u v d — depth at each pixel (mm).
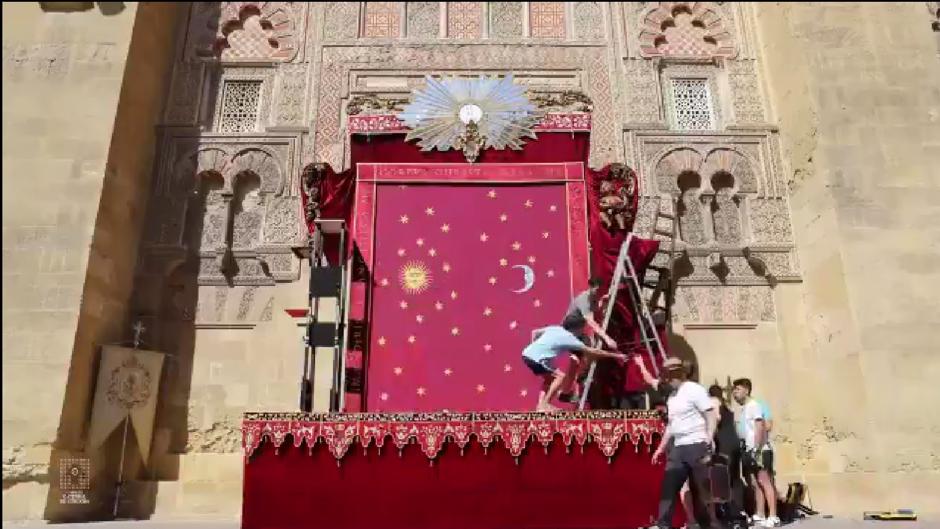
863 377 8773
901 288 9188
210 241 10719
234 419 9906
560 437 6715
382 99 9430
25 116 9930
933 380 8758
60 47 10383
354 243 8469
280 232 10680
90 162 9742
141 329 9758
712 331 10320
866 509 8445
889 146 9898
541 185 8867
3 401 8555
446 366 8055
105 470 9297
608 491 6590
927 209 9586
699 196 10984
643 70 11727
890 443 8500
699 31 12172
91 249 9312
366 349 8070
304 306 10305
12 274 9133
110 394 9242
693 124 11594
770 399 10000
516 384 8016
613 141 11242
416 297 8320
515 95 9211
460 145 8977
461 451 6641
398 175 8836
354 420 6688
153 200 10805
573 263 8508
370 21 12117
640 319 8188
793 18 10789
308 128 11258
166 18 11688
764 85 11695
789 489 8492
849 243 9398
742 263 10602
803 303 10281
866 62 10375
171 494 9359
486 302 8344
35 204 9500
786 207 10836
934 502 8266
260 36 12109
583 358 7559
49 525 8016
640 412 6805
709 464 5551
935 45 10617
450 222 8664
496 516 6504
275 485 6523
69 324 8930
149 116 11062
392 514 6484
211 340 10242
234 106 11594
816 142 10062
